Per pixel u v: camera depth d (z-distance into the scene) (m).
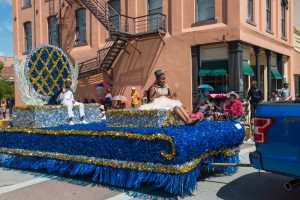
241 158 8.91
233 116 12.28
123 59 20.52
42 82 9.59
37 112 7.99
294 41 24.61
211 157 6.63
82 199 5.67
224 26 16.67
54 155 7.11
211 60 17.47
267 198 5.63
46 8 25.27
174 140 5.28
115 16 19.86
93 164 6.47
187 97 17.86
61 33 24.30
